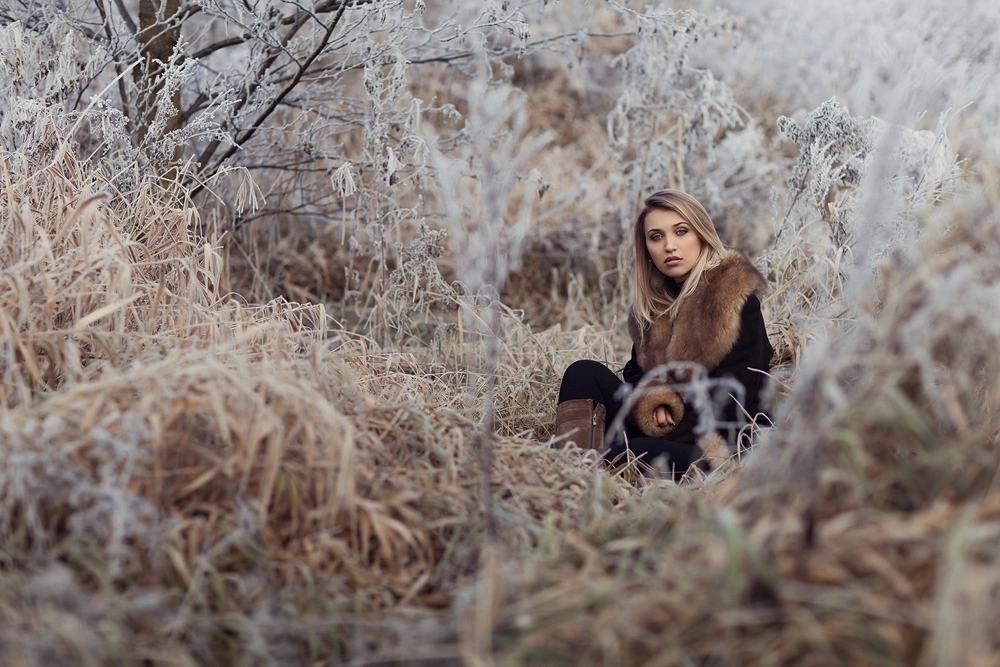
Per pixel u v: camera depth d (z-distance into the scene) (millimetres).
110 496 1661
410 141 3818
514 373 3646
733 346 2893
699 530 1600
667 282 3227
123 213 3219
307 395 1923
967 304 1614
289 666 1570
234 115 4059
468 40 4398
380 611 1704
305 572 1704
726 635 1360
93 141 3891
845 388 1866
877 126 3746
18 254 2518
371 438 2133
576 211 5586
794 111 6051
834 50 5816
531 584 1595
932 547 1430
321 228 5289
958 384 1758
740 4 6379
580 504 2191
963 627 1257
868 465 1612
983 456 1574
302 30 4809
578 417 2975
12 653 1378
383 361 3162
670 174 4816
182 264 2865
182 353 2266
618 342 4496
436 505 2008
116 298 2400
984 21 5188
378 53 3928
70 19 3912
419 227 3887
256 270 4355
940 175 3357
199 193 4266
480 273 2012
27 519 1726
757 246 5410
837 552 1449
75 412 1885
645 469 2748
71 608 1478
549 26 6855
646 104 4848
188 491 1831
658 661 1348
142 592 1598
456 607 1583
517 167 1892
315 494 1926
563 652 1423
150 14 4164
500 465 2273
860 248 2309
